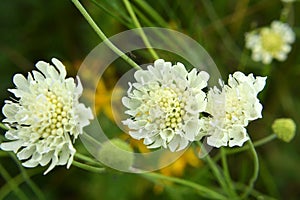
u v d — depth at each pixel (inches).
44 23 22.1
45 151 15.3
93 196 21.4
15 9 22.2
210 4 21.4
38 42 22.1
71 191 21.9
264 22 22.3
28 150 15.6
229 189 18.3
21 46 22.0
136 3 20.3
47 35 22.2
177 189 19.7
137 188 21.1
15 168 21.6
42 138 15.6
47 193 21.7
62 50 22.0
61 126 15.4
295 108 22.3
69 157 15.4
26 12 22.2
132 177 20.9
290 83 22.4
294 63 22.1
